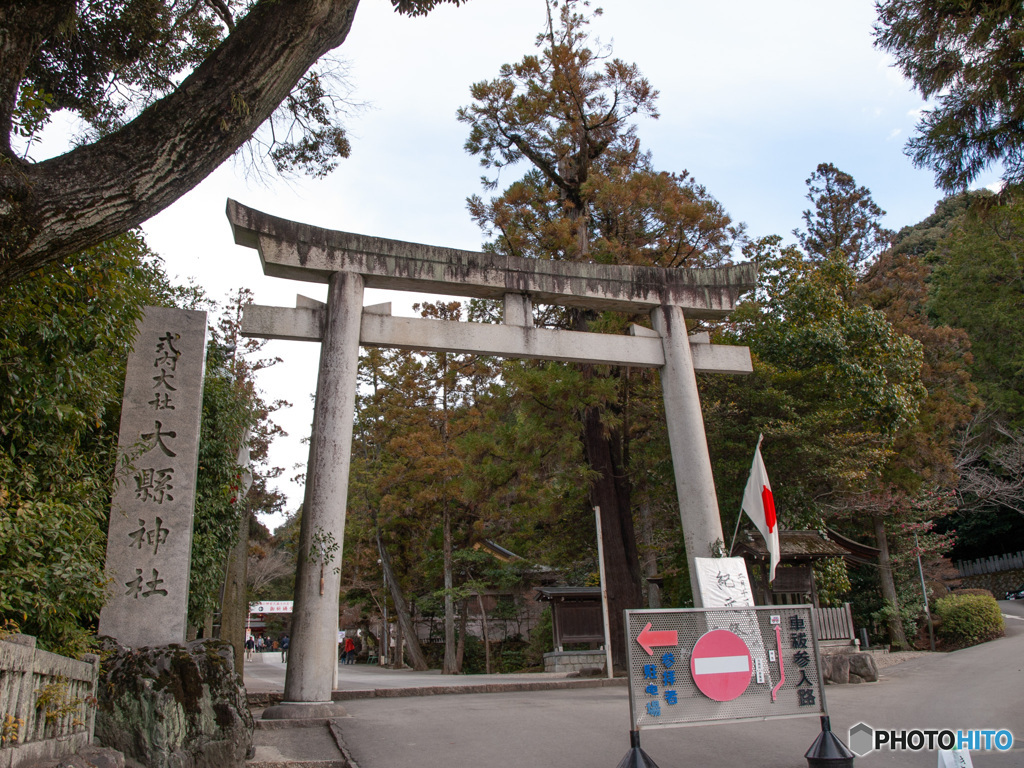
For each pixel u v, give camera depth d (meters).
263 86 4.80
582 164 16.88
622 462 15.86
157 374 7.78
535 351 11.64
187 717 5.91
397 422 24.45
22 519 5.11
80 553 5.85
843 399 15.06
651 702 5.39
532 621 27.75
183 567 7.23
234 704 6.29
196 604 10.00
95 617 7.23
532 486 15.37
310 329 10.45
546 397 14.12
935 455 18.98
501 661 25.50
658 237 15.30
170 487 7.45
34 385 5.63
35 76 7.39
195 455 7.66
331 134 8.43
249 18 4.86
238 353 21.12
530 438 14.28
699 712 5.51
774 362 15.49
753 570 13.95
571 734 7.44
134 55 7.58
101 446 7.42
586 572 24.47
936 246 40.16
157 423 7.62
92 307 6.10
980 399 28.02
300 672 8.95
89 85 7.71
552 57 16.03
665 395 12.32
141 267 7.86
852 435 15.08
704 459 11.87
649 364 12.36
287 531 31.19
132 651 6.32
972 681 11.52
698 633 5.68
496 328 11.52
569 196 16.98
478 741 7.22
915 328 25.91
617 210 14.91
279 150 8.48
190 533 7.36
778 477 14.35
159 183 4.49
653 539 20.09
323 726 8.30
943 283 34.38
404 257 11.05
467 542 25.77
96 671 5.58
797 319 15.76
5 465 5.41
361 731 7.82
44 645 5.43
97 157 4.32
